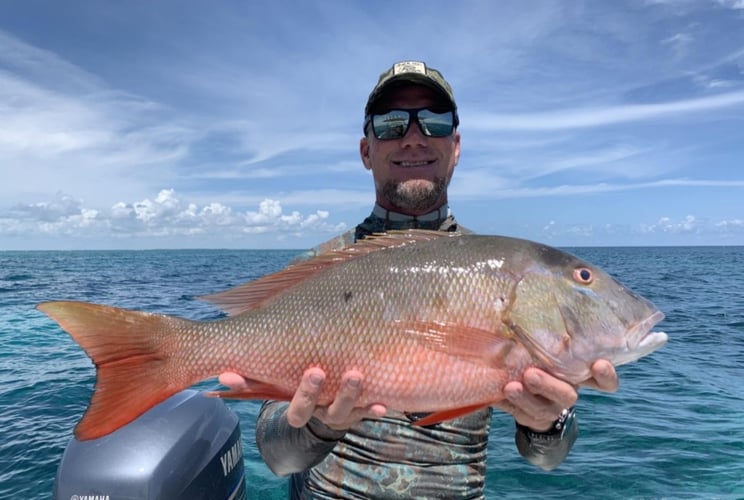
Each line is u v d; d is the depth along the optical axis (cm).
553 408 53
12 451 140
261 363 56
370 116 79
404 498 61
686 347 284
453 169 83
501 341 54
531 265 57
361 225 82
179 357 56
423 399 53
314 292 57
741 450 139
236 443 86
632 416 167
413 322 54
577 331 55
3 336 308
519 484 121
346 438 64
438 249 58
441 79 79
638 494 116
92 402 54
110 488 68
